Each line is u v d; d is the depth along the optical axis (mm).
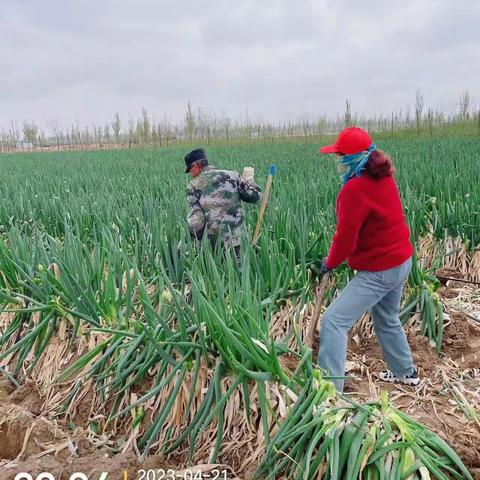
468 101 33875
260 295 4035
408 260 3555
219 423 3162
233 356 3229
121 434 3557
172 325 4047
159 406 3520
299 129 44594
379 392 3783
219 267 4641
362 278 3531
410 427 2936
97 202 7348
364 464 2756
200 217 5078
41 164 20156
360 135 3340
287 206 5859
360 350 4418
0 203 8383
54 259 4633
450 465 2877
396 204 3475
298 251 4859
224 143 38625
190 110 45469
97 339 4094
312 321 3768
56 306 4191
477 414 3439
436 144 16906
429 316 4422
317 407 3010
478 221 5977
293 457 2908
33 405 3902
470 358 4199
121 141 54625
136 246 5020
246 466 3100
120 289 4234
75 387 3811
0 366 4328
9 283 4848
